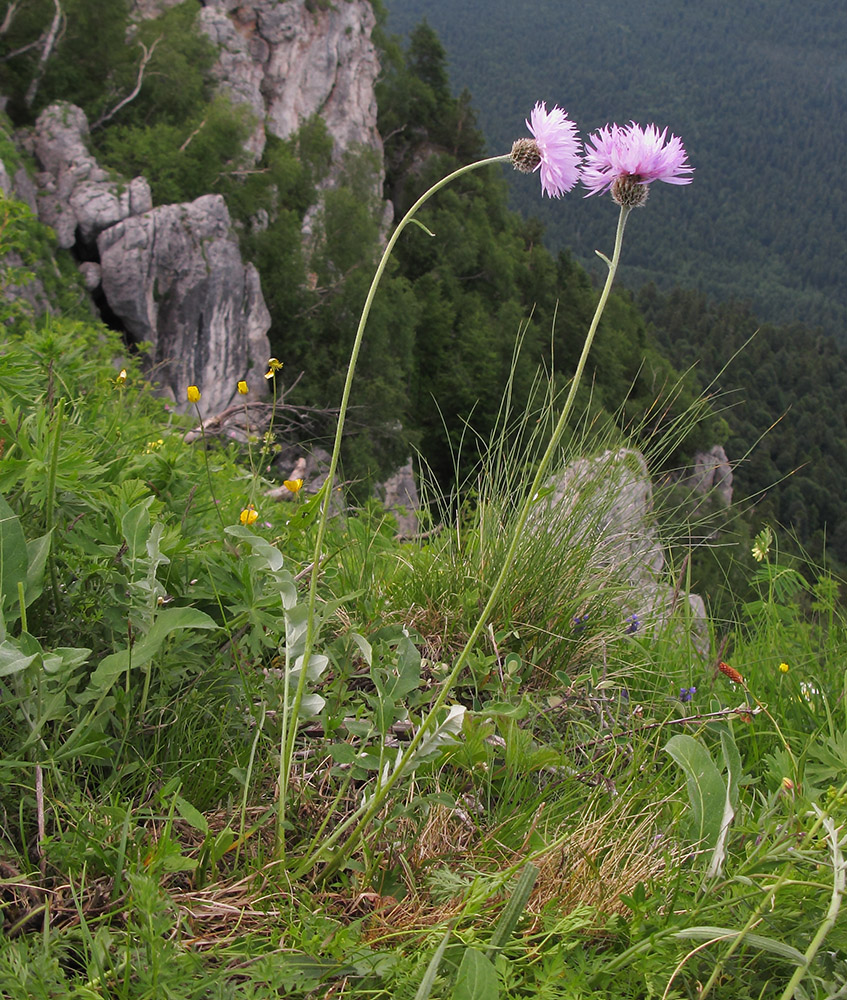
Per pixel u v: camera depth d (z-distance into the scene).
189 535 2.22
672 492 3.12
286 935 1.39
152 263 32.56
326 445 34.53
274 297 42.62
